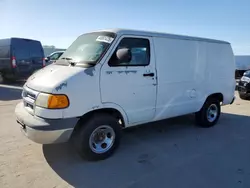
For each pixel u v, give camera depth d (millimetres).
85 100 3561
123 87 3949
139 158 3973
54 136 3404
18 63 11641
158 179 3324
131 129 5469
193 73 5082
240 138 5004
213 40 5508
